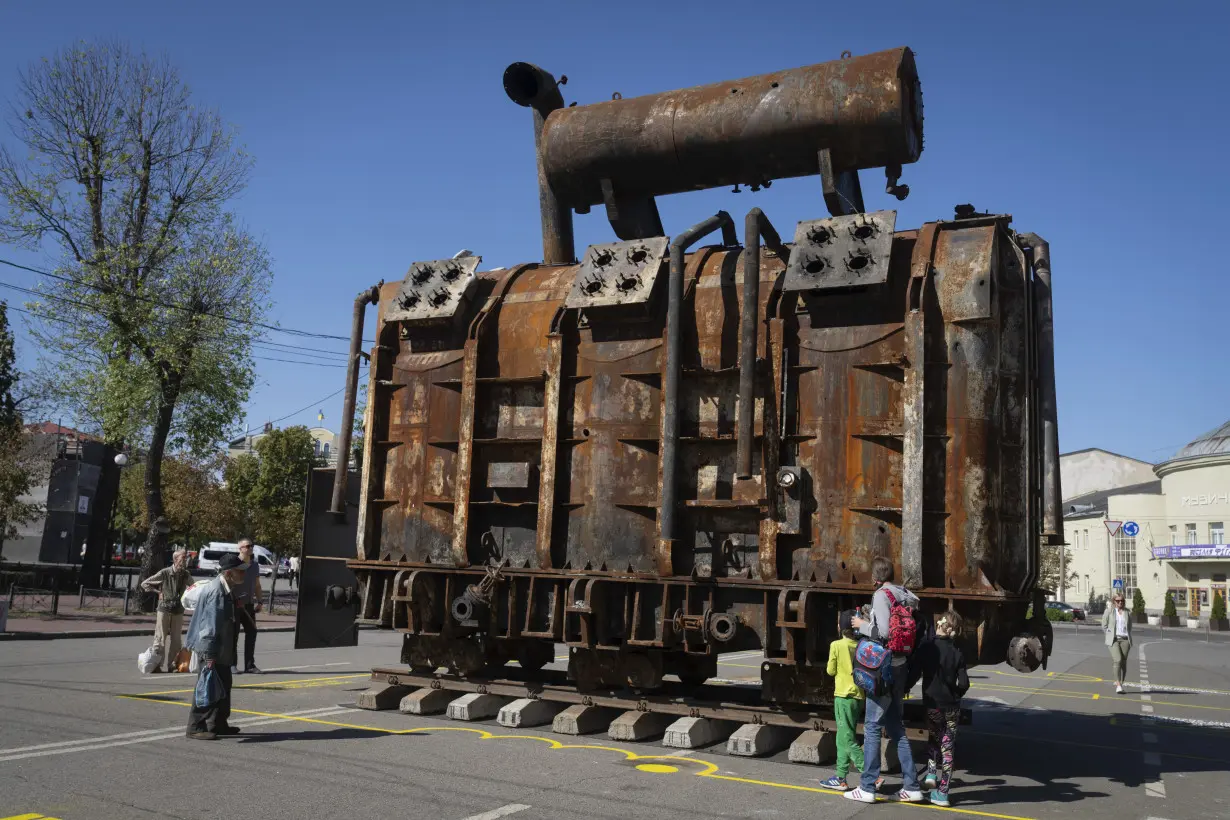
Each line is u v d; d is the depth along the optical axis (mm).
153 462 26422
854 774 7957
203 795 6500
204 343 27078
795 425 8703
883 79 9258
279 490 46000
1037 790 7773
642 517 9305
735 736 8562
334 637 11852
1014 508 8219
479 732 9211
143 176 27609
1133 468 100812
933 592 7848
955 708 7301
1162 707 14422
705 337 9312
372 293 11211
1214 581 62656
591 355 9758
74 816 5926
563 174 10883
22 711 9594
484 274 11000
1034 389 8539
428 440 10523
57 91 27109
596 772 7609
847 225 8664
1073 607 57938
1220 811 7207
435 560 10312
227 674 8633
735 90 10000
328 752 8008
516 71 11531
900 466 8281
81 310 26516
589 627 9148
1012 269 8531
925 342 8234
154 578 13516
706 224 9523
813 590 8242
